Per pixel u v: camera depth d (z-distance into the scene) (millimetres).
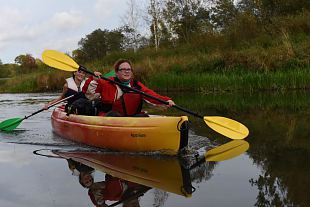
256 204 2482
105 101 4941
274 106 7660
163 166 3572
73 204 2609
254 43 15805
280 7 19094
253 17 17844
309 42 13805
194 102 9156
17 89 20234
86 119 4844
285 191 2691
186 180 3084
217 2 23312
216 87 12227
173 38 23672
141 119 4250
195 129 5559
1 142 5039
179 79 13156
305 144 4176
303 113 6504
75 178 3209
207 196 2684
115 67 4953
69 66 5734
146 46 25875
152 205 2537
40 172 3426
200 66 14633
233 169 3354
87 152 4340
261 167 3354
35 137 5457
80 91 6141
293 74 11336
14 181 3172
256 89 11688
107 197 2719
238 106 7965
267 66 12797
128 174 3299
